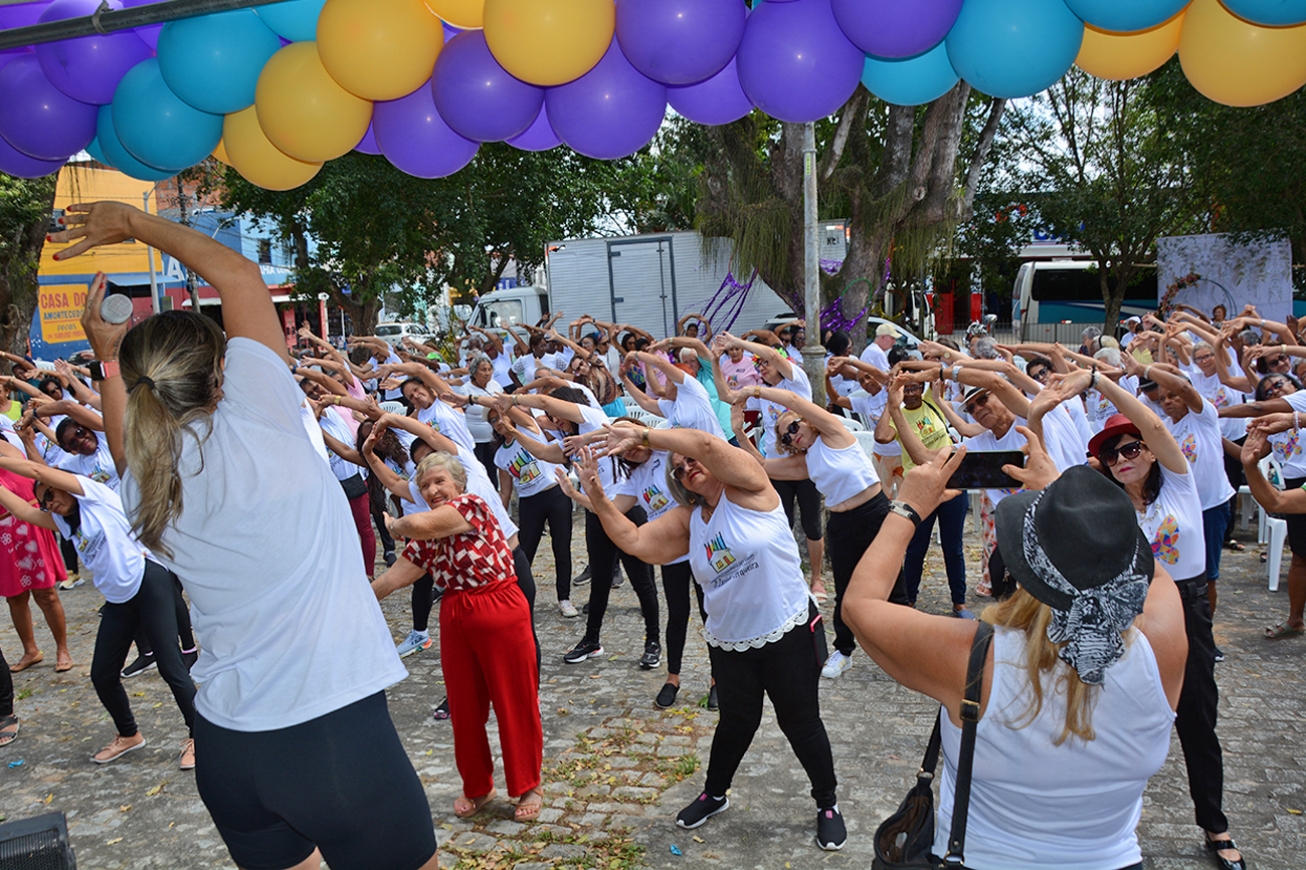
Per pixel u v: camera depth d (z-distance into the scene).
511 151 18.56
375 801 2.06
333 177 15.73
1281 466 6.17
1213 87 3.05
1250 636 5.99
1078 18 2.98
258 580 2.00
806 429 5.96
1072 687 1.65
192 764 4.99
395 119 3.53
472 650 4.09
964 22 3.01
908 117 11.63
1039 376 7.01
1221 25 2.91
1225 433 7.81
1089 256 32.47
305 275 22.19
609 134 3.36
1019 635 1.73
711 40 2.95
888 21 2.82
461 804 4.24
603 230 25.78
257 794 2.00
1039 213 25.00
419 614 6.50
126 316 2.44
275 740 1.99
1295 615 5.91
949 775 1.85
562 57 2.90
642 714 5.29
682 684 5.70
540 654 6.24
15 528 6.43
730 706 3.82
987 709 1.72
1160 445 3.41
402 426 5.20
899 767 4.46
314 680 2.01
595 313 18.34
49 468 4.69
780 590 3.65
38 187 17.19
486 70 3.19
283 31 3.35
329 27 3.03
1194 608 3.48
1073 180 24.88
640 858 3.81
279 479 2.04
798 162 11.28
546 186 19.64
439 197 16.89
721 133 11.71
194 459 2.00
